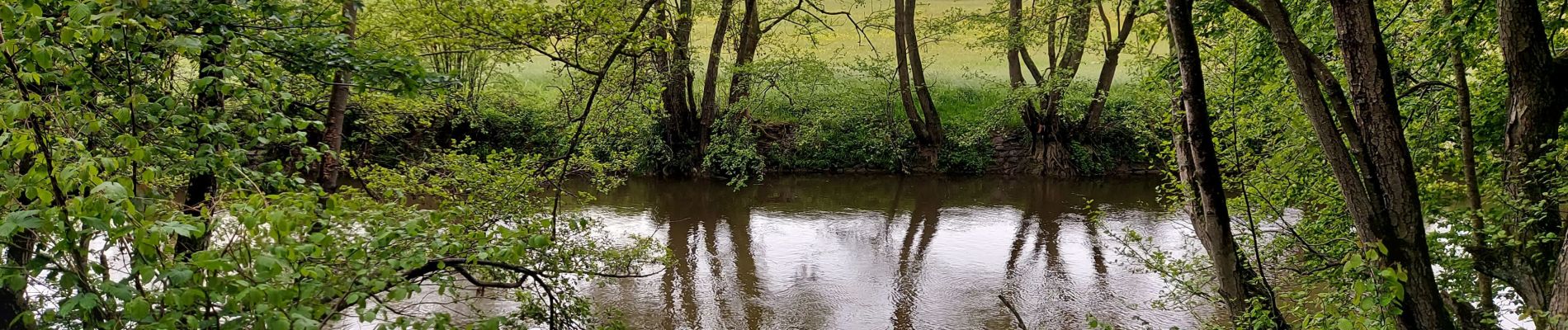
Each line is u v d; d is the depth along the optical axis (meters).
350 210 4.76
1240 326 6.18
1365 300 4.52
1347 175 5.09
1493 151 7.79
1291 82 7.72
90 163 2.93
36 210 3.03
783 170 24.33
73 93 3.73
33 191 3.03
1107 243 16.05
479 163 9.11
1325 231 7.86
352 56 6.95
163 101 4.56
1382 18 8.64
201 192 6.81
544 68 28.52
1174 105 7.72
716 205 20.12
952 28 22.47
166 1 5.23
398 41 9.47
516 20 9.18
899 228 17.89
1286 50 5.09
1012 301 12.63
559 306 7.62
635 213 19.02
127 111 3.60
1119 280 13.54
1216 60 8.88
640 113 13.98
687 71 21.36
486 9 9.14
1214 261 6.32
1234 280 6.27
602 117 11.93
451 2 9.06
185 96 5.02
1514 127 6.53
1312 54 5.13
